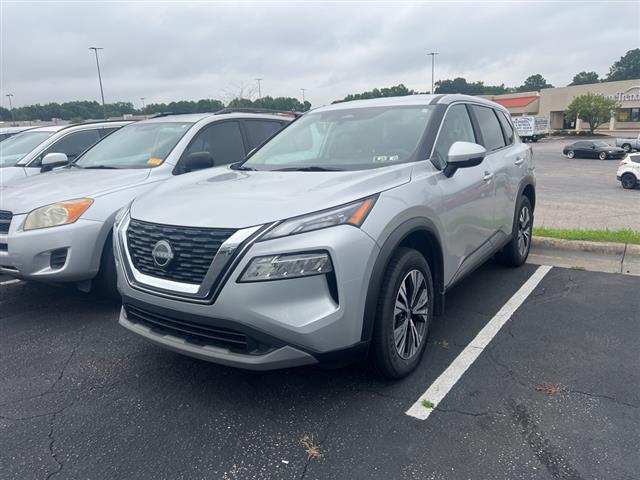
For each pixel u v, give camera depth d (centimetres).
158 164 538
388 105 450
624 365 356
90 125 864
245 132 642
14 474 264
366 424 296
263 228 284
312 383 343
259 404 321
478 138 477
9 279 614
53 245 447
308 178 349
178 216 312
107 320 472
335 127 437
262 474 259
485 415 301
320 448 276
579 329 417
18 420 312
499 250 528
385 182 334
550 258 626
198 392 339
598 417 296
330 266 283
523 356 373
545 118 6262
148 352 402
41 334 442
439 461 263
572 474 250
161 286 306
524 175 562
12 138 974
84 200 464
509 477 250
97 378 362
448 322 438
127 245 340
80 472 264
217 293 282
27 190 491
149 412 317
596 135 6556
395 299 320
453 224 387
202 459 271
